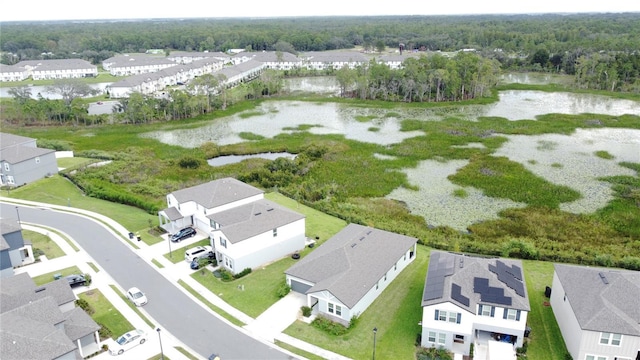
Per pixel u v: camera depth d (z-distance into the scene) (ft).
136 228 201.57
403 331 133.18
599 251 176.76
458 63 479.00
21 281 143.23
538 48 649.20
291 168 269.64
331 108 444.14
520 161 283.79
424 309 124.98
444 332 125.29
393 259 157.89
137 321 137.69
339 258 152.35
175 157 303.89
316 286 140.56
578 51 593.42
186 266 169.58
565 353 123.24
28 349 107.45
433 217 214.69
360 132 357.20
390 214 214.90
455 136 337.52
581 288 129.18
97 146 330.54
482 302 124.57
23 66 648.38
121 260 173.78
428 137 336.29
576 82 530.27
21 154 253.65
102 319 138.21
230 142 337.93
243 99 481.05
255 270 168.25
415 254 175.94
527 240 185.88
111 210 222.07
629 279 128.57
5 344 107.76
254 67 626.23
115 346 123.54
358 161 287.89
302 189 241.35
